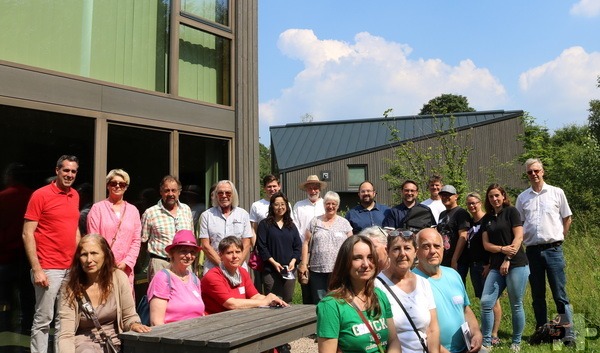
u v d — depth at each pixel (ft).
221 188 18.69
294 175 100.01
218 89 22.72
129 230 16.06
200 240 18.79
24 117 15.75
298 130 113.19
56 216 14.23
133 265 16.07
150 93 19.34
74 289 11.86
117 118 18.12
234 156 22.63
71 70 17.34
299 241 20.93
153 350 10.59
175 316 13.12
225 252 14.56
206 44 22.22
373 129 107.76
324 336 9.48
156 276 13.29
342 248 9.98
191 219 18.02
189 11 21.39
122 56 19.01
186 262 13.62
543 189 19.83
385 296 10.50
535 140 60.13
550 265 19.56
